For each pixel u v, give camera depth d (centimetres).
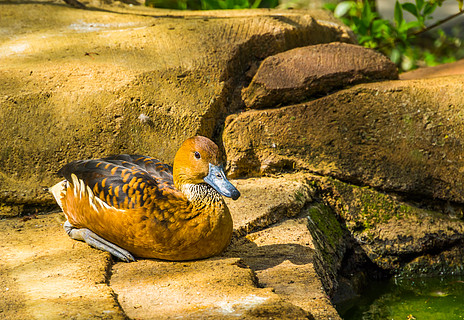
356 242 1034
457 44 2233
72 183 834
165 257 779
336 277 934
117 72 1091
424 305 937
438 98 1066
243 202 968
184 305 648
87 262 766
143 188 760
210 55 1147
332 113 1091
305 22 1291
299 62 1138
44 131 1024
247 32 1205
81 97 1050
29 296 656
